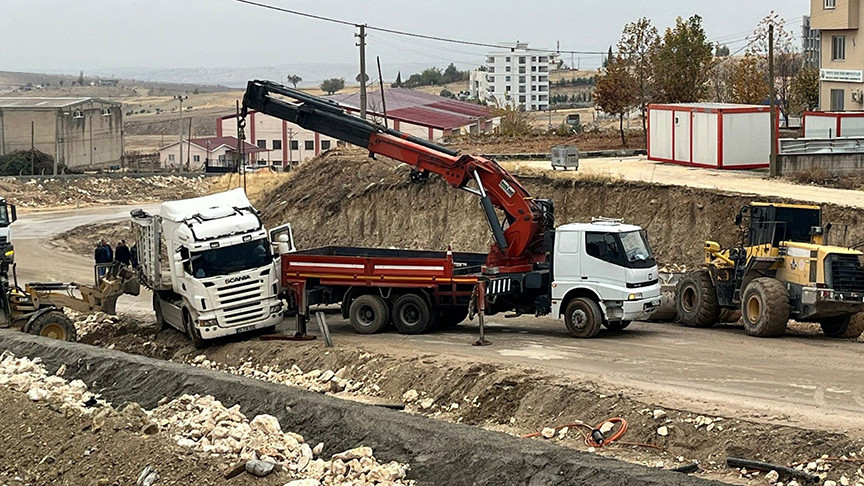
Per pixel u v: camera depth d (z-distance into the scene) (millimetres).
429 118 91438
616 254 24734
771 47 40312
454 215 40656
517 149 56938
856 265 23656
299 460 15875
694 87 58594
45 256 46938
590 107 174125
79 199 71875
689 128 44531
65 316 27609
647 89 58625
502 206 26844
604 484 13914
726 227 33938
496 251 26703
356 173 45562
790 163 39938
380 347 24234
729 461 15836
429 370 21625
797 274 24391
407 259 25984
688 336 25016
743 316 25109
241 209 27031
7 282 27750
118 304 35375
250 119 107812
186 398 19531
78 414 18812
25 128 98500
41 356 24500
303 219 45031
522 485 14516
